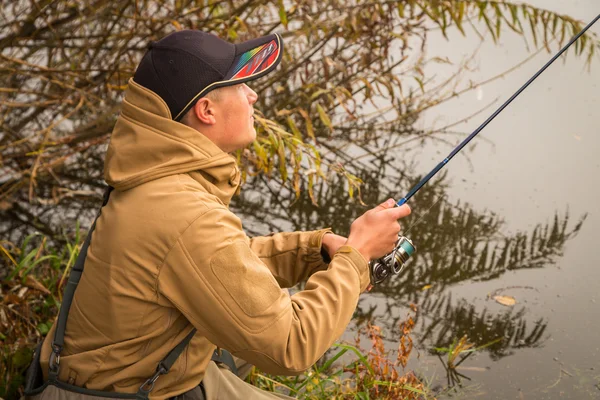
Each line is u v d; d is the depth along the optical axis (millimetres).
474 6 4008
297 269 2104
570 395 2586
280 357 1632
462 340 2861
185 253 1577
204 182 1675
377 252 1823
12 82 4113
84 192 3895
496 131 4488
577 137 4371
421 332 2996
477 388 2654
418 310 3141
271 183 4168
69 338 1724
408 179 4145
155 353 1675
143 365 1673
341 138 4508
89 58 4098
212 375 1849
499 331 2967
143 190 1627
